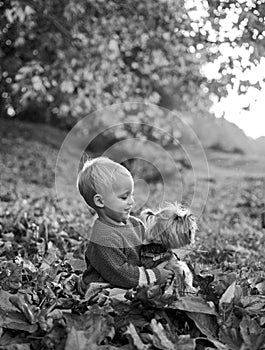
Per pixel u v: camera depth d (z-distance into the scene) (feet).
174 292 9.82
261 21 21.13
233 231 26.86
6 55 33.30
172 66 30.83
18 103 35.42
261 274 13.85
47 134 71.00
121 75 33.96
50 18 29.53
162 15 27.84
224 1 22.08
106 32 30.09
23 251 16.71
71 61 31.86
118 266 10.29
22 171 56.65
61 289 11.25
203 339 9.12
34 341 8.87
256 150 52.60
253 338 8.54
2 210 26.81
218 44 24.32
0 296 10.15
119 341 9.07
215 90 25.41
